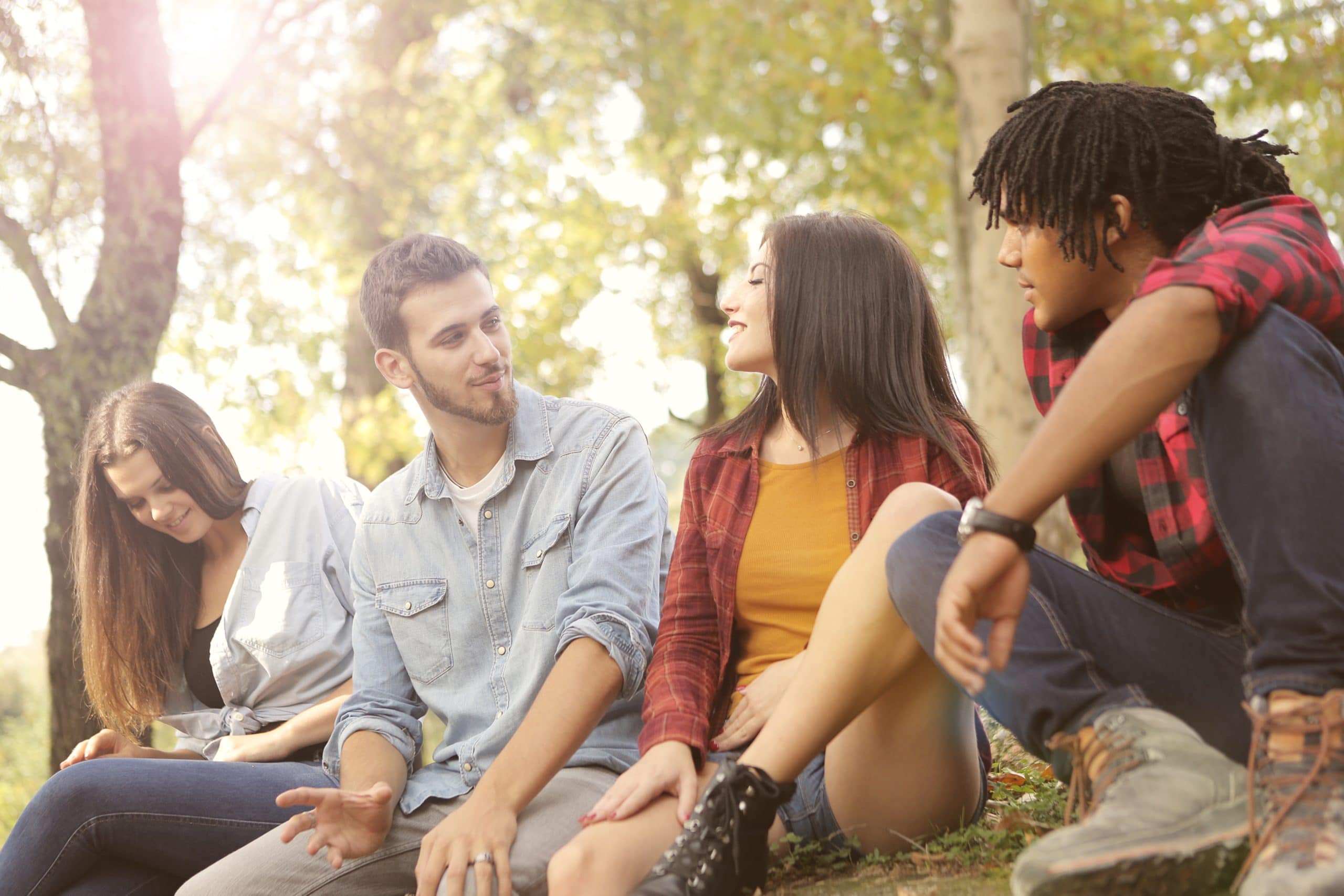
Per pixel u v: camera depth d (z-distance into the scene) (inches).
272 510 110.5
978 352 293.4
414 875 88.8
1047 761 61.7
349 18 384.8
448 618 95.4
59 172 253.8
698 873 65.7
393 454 386.6
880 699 72.0
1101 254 65.2
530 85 448.5
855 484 84.5
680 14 388.5
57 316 243.4
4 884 89.7
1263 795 51.2
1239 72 368.8
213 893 86.9
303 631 106.0
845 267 85.9
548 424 97.7
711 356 583.8
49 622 224.1
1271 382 54.4
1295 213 61.7
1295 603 52.8
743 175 437.4
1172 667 60.5
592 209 471.5
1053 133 64.2
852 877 75.7
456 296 94.0
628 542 91.3
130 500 109.6
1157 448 63.3
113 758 93.4
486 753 90.1
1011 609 55.6
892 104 354.0
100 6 244.4
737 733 80.5
